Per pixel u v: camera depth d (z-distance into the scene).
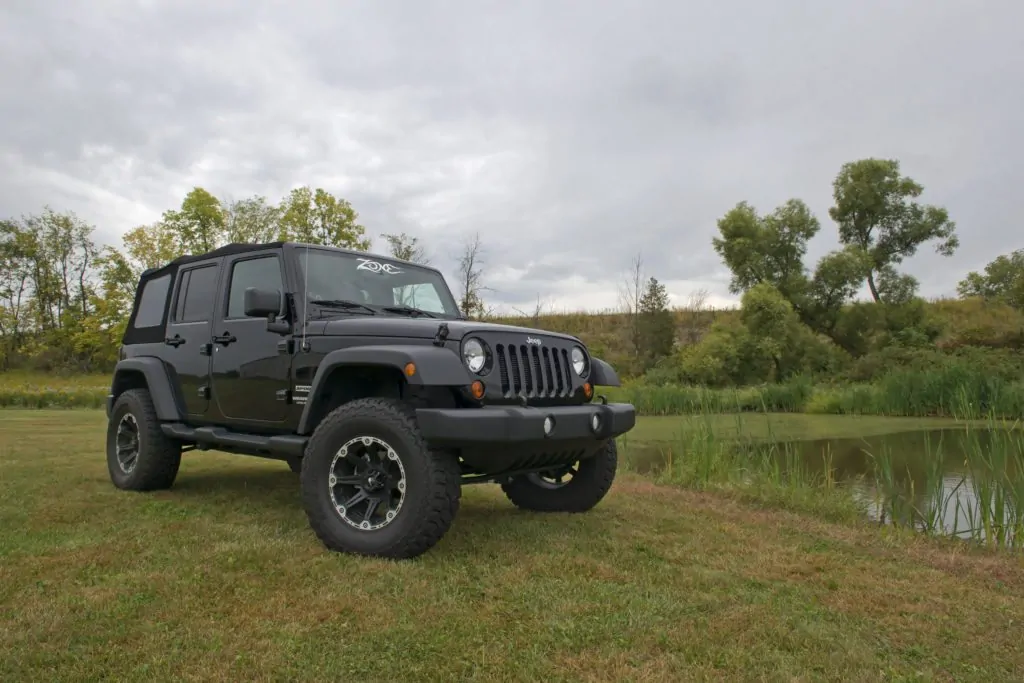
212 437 4.52
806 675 2.30
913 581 3.45
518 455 3.56
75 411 16.75
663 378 25.55
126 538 3.74
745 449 8.07
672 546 3.91
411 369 3.34
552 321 32.53
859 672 2.36
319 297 4.24
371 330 3.79
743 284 28.64
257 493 5.15
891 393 15.93
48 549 3.50
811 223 27.56
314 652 2.36
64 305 42.66
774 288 26.16
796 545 4.06
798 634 2.66
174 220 19.19
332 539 3.52
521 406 3.67
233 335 4.53
